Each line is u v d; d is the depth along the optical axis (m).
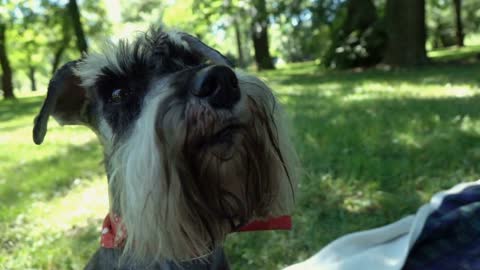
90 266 0.50
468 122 1.19
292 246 0.69
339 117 1.38
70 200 0.98
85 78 0.46
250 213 0.42
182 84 0.37
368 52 3.26
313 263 0.40
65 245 0.76
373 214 0.75
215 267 0.49
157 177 0.37
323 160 0.96
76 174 1.16
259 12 3.63
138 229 0.38
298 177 0.45
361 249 0.40
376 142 1.07
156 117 0.37
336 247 0.40
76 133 1.80
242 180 0.40
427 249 0.36
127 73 0.44
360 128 1.22
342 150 1.03
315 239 0.69
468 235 0.36
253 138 0.39
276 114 0.42
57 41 5.54
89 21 5.79
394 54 3.06
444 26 7.25
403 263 0.34
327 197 0.80
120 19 6.10
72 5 4.04
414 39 2.98
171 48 0.46
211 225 0.41
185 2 3.71
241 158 0.39
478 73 2.32
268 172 0.42
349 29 3.38
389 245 0.38
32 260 0.73
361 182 0.86
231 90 0.36
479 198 0.38
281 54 7.63
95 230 0.81
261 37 4.74
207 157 0.37
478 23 7.70
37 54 6.15
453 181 0.83
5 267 0.72
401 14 3.00
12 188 1.10
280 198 0.44
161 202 0.37
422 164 0.92
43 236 0.82
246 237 0.72
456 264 0.34
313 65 4.62
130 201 0.38
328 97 1.88
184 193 0.38
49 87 0.46
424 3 2.98
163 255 0.40
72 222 0.86
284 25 4.09
